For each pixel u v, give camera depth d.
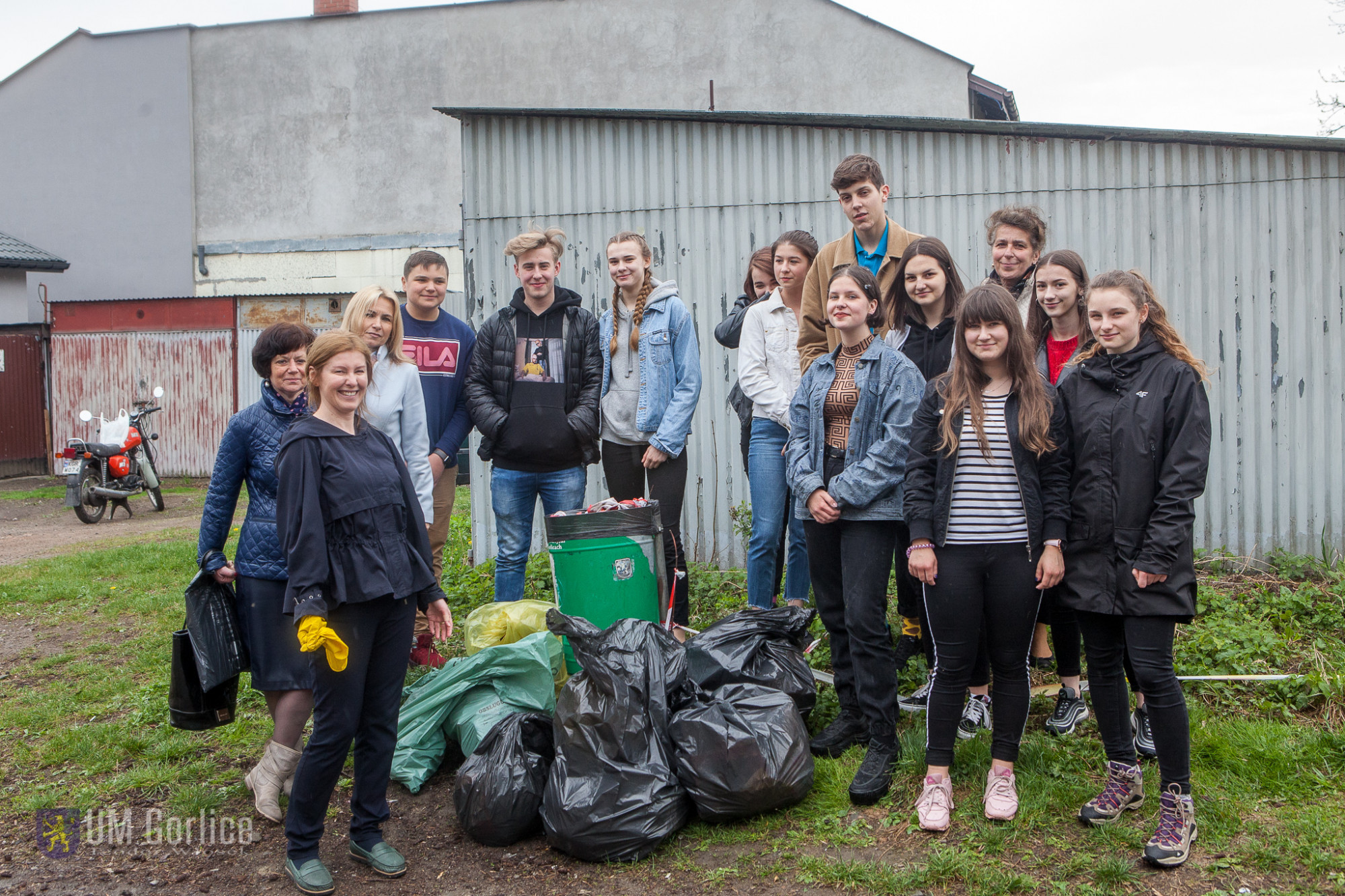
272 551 3.35
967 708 3.81
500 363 4.58
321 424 2.90
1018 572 3.04
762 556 4.43
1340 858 2.77
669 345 4.56
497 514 4.65
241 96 19.98
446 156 19.30
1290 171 6.24
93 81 20.55
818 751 3.57
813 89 17.20
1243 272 6.33
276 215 19.94
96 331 16.59
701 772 3.06
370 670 2.98
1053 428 3.03
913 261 3.81
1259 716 3.79
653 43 17.95
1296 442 6.31
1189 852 2.85
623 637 3.26
